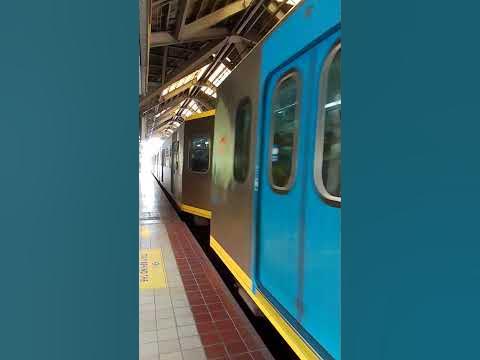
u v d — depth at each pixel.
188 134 9.12
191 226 9.09
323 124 2.14
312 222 2.18
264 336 3.33
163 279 4.67
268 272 2.86
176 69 16.09
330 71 2.09
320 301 2.05
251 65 3.41
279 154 2.73
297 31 2.45
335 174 2.01
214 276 4.80
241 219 3.56
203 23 11.59
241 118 3.69
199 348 2.96
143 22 6.35
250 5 11.80
